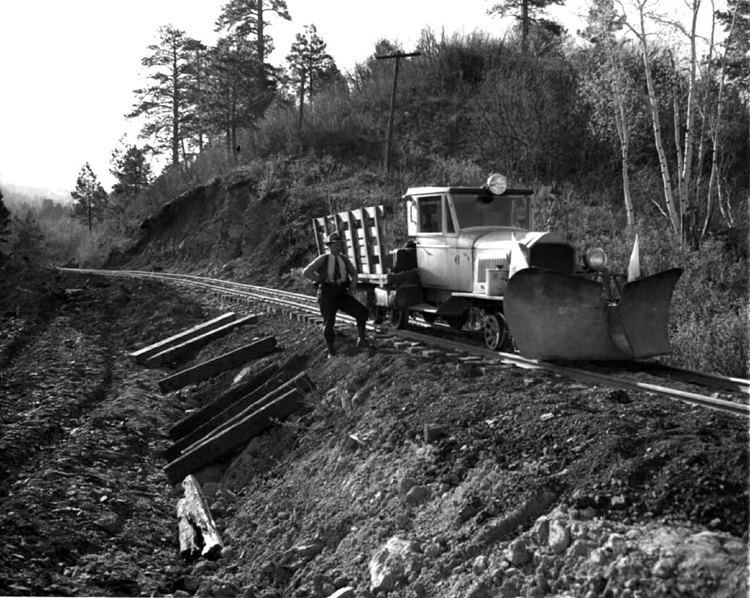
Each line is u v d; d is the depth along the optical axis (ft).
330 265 34.60
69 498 25.66
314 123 127.85
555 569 13.92
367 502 20.74
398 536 17.90
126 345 56.90
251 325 50.62
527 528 15.60
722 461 14.85
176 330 57.41
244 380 38.55
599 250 29.45
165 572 22.54
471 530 16.37
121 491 27.89
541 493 16.17
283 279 80.53
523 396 21.86
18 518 22.71
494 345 30.55
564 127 101.35
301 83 153.28
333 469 24.27
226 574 21.83
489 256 31.53
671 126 96.07
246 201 110.63
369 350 33.35
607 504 14.82
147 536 24.80
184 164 170.71
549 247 28.99
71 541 22.43
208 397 40.98
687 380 26.07
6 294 78.33
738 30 70.74
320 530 21.02
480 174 96.63
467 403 22.45
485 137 108.78
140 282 83.97
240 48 172.76
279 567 20.21
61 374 44.80
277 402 31.09
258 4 174.19
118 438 33.30
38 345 54.49
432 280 36.52
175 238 128.67
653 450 16.05
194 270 109.29
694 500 14.01
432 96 130.11
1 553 20.48
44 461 29.66
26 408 37.55
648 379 24.71
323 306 34.71
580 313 27.71
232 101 164.04
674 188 87.56
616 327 27.89
